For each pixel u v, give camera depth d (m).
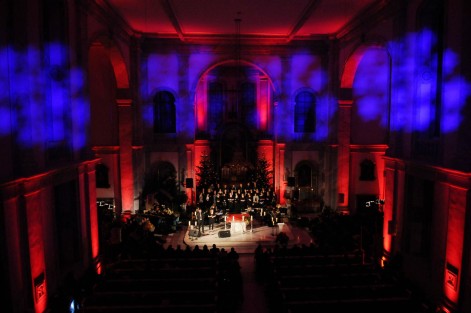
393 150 16.17
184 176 26.70
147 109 26.28
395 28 16.20
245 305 14.00
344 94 24.36
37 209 11.55
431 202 14.05
